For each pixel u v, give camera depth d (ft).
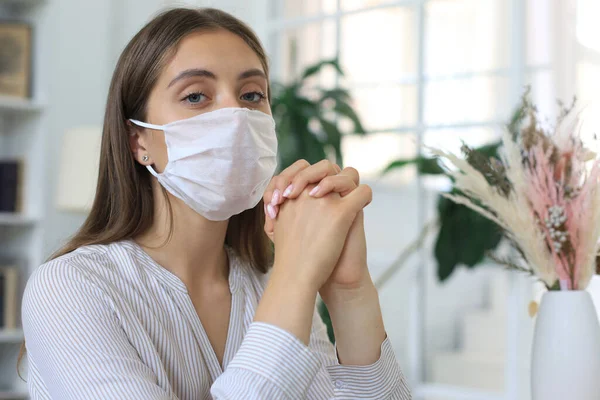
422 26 11.55
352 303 3.49
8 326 12.00
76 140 11.15
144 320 3.67
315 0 12.85
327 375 4.25
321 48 12.75
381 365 3.51
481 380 11.39
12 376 12.46
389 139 11.86
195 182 3.85
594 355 3.91
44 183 12.76
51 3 13.00
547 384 3.95
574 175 4.08
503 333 11.48
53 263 3.64
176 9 4.00
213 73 3.85
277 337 2.95
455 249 9.43
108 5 14.24
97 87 14.02
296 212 3.25
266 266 4.51
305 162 3.38
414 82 11.62
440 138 11.30
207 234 4.00
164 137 3.90
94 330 3.42
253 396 2.86
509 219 4.10
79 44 13.79
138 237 4.00
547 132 4.26
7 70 12.58
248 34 4.07
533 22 10.59
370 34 12.13
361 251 3.45
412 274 11.81
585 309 3.95
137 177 4.02
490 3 10.94
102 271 3.68
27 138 13.06
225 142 3.81
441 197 9.53
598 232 3.99
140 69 3.92
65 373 3.35
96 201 4.13
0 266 12.25
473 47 11.07
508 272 10.85
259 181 3.96
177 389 3.69
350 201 3.25
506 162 4.32
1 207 12.54
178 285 3.85
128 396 3.26
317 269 3.11
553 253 4.03
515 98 10.66
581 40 10.23
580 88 10.20
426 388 11.78
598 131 9.82
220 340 3.99
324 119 10.99
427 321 11.86
